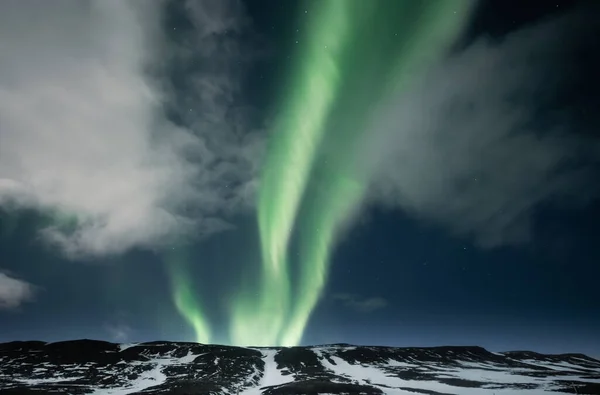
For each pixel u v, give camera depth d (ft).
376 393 221.66
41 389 224.12
